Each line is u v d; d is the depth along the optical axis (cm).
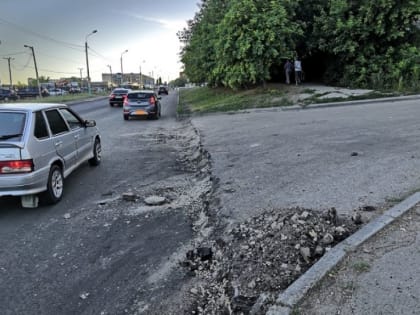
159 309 329
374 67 2123
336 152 760
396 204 453
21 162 532
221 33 2291
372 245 357
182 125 1691
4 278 386
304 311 274
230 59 2281
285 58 2220
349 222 418
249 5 2116
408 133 889
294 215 425
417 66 1998
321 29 2261
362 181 555
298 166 680
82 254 434
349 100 1777
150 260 416
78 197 639
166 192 655
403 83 1972
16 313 329
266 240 390
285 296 292
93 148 850
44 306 338
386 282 300
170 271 391
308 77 2688
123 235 483
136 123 1834
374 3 2036
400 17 2042
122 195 641
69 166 687
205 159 864
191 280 372
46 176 577
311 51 2392
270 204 502
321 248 362
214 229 470
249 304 306
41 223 529
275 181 604
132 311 328
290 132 1080
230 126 1366
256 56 2188
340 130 1022
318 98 1867
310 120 1302
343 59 2239
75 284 372
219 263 390
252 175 655
